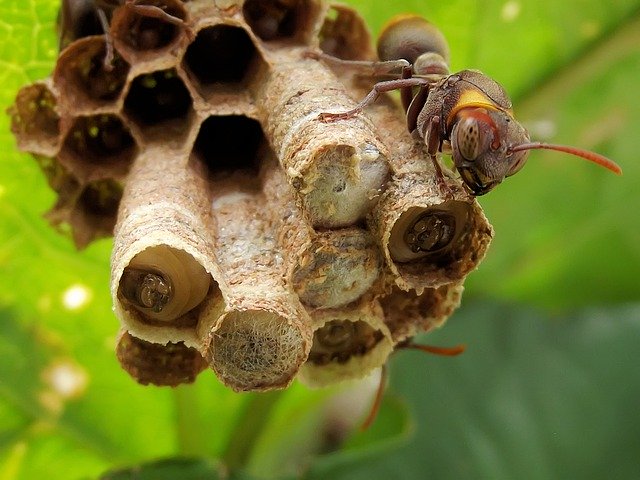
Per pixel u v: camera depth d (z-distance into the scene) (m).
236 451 0.12
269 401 0.12
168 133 0.09
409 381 0.13
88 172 0.09
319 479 0.11
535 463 0.13
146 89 0.09
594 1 0.12
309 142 0.08
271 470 0.13
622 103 0.12
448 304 0.09
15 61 0.10
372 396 0.13
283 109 0.09
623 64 0.12
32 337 0.11
